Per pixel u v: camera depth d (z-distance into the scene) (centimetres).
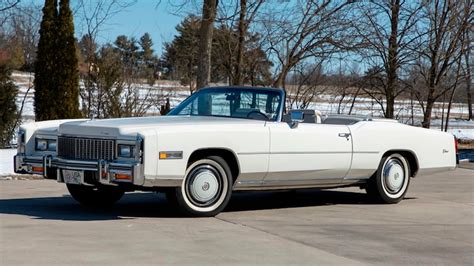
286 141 862
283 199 1033
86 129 794
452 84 2289
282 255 628
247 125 834
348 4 1672
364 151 949
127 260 588
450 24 2017
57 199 977
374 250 666
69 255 598
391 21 1938
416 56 2017
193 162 801
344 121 991
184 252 625
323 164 903
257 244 671
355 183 972
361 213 902
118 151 764
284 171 866
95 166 774
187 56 2417
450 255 656
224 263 590
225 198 827
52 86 1664
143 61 2639
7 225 734
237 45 1689
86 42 1953
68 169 798
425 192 1155
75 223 758
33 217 795
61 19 1672
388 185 993
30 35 2359
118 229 726
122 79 1867
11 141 1808
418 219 866
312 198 1049
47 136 853
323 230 762
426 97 2347
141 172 747
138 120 838
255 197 1055
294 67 1781
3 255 593
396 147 990
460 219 873
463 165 1700
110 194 902
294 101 1861
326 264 600
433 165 1046
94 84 1773
